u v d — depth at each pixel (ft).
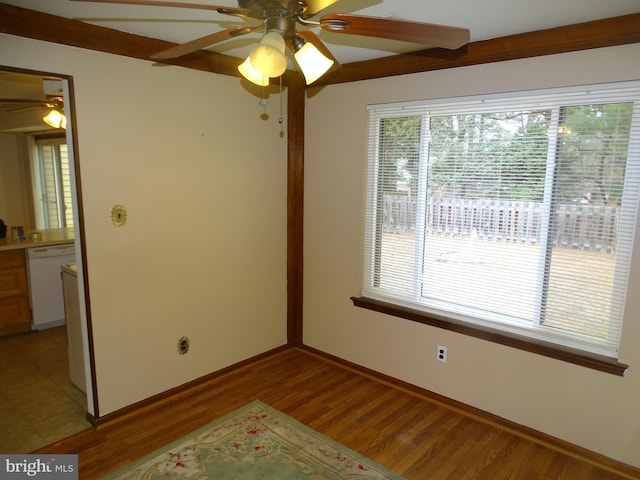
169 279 9.98
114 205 8.84
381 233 10.94
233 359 11.71
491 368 9.32
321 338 12.66
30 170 21.43
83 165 8.30
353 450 8.41
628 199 7.41
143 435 8.78
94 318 8.80
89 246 8.57
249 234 11.61
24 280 13.99
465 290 9.61
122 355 9.34
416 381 10.62
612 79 7.32
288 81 11.79
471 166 9.17
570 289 8.20
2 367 11.73
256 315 12.16
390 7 6.76
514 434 9.00
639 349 7.50
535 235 8.48
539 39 7.86
